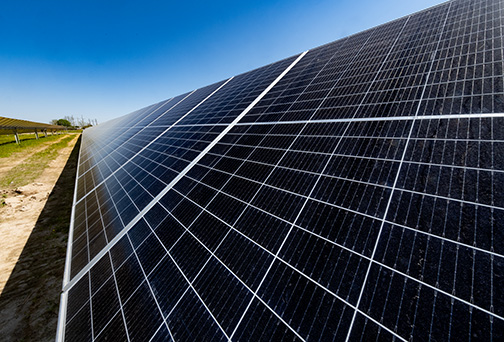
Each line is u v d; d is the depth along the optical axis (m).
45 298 9.53
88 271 7.78
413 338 3.11
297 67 15.19
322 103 9.43
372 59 10.20
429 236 3.98
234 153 9.84
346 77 10.16
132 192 11.73
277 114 10.83
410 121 6.16
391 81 8.05
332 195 5.59
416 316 3.28
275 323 4.05
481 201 4.00
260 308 4.37
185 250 6.50
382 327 3.35
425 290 3.45
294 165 7.17
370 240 4.39
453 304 3.19
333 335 3.52
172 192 9.66
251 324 4.22
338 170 6.10
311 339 3.61
